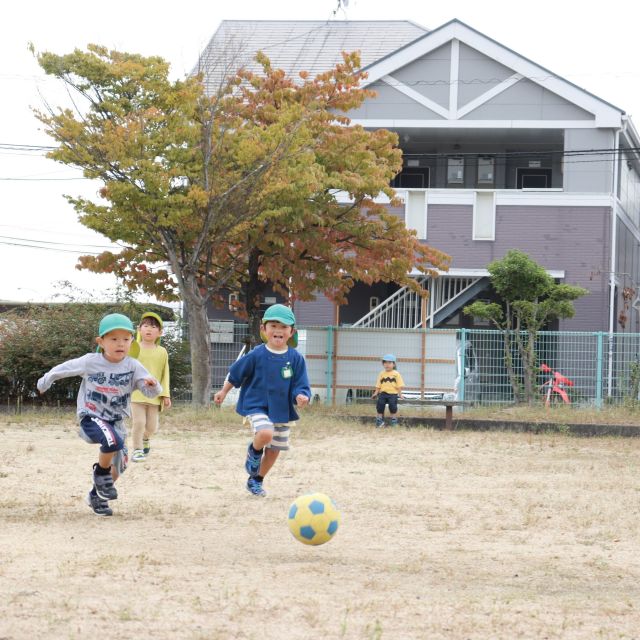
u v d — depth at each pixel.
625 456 14.59
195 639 4.59
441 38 28.11
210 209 19.53
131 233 19.80
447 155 28.78
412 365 23.25
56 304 22.47
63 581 5.67
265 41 33.50
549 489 10.59
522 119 27.94
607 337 22.55
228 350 24.09
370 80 28.39
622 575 6.43
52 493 9.50
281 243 20.56
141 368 8.30
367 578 6.06
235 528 7.75
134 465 11.97
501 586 6.00
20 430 16.41
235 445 14.55
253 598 5.36
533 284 23.34
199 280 22.91
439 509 9.05
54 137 19.09
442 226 28.22
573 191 27.86
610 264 27.66
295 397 8.94
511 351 22.88
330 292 23.27
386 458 13.31
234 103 21.03
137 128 18.78
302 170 19.52
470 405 20.94
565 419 19.77
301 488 10.18
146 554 6.55
